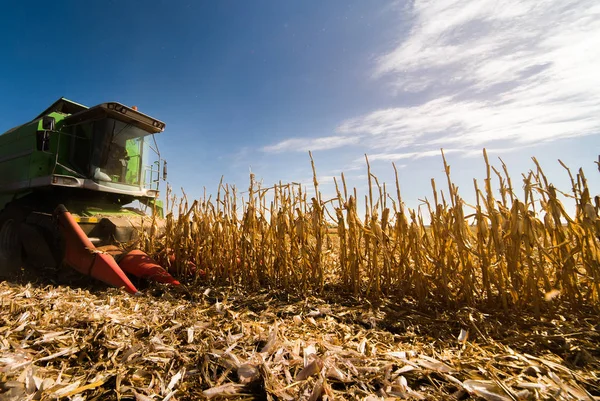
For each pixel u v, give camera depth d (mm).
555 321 2688
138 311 3057
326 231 4012
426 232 3521
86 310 2793
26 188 5828
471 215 3230
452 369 1777
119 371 1767
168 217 4953
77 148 6270
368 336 2475
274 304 3447
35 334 2209
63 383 1631
